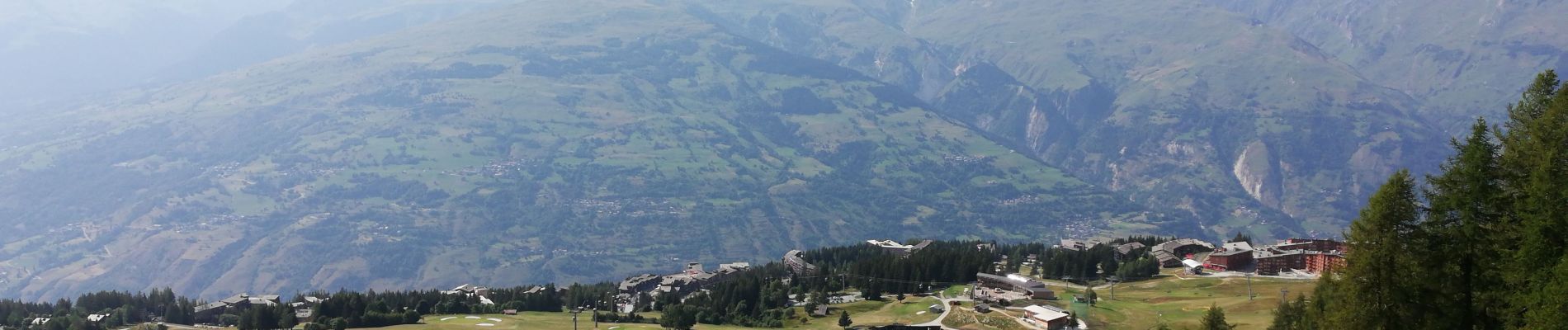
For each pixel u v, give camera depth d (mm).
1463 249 97062
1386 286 97000
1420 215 98562
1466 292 97625
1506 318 94438
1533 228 92812
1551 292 86688
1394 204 96375
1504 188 99312
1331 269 104812
